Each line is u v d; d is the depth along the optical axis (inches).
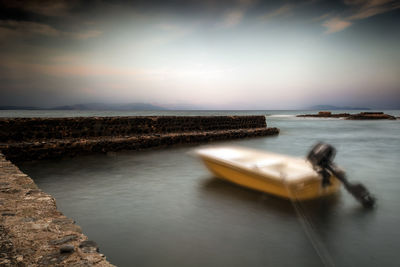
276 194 232.4
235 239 181.2
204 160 299.7
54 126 538.9
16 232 115.6
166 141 626.2
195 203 247.1
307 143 744.3
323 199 195.5
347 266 151.7
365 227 192.9
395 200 252.4
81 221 207.8
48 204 152.7
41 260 93.5
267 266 150.4
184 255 160.4
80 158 470.9
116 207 237.9
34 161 438.3
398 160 489.1
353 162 467.2
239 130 917.2
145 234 187.3
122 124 639.8
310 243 174.4
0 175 216.7
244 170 252.2
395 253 163.8
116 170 381.7
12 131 486.9
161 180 328.5
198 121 826.8
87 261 94.2
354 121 2130.9
